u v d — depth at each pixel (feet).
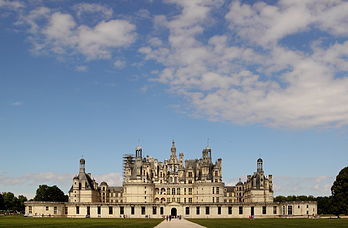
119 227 283.38
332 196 524.93
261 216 620.90
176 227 301.22
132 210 636.07
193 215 632.79
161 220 474.49
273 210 622.13
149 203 634.43
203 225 331.98
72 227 280.10
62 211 633.61
